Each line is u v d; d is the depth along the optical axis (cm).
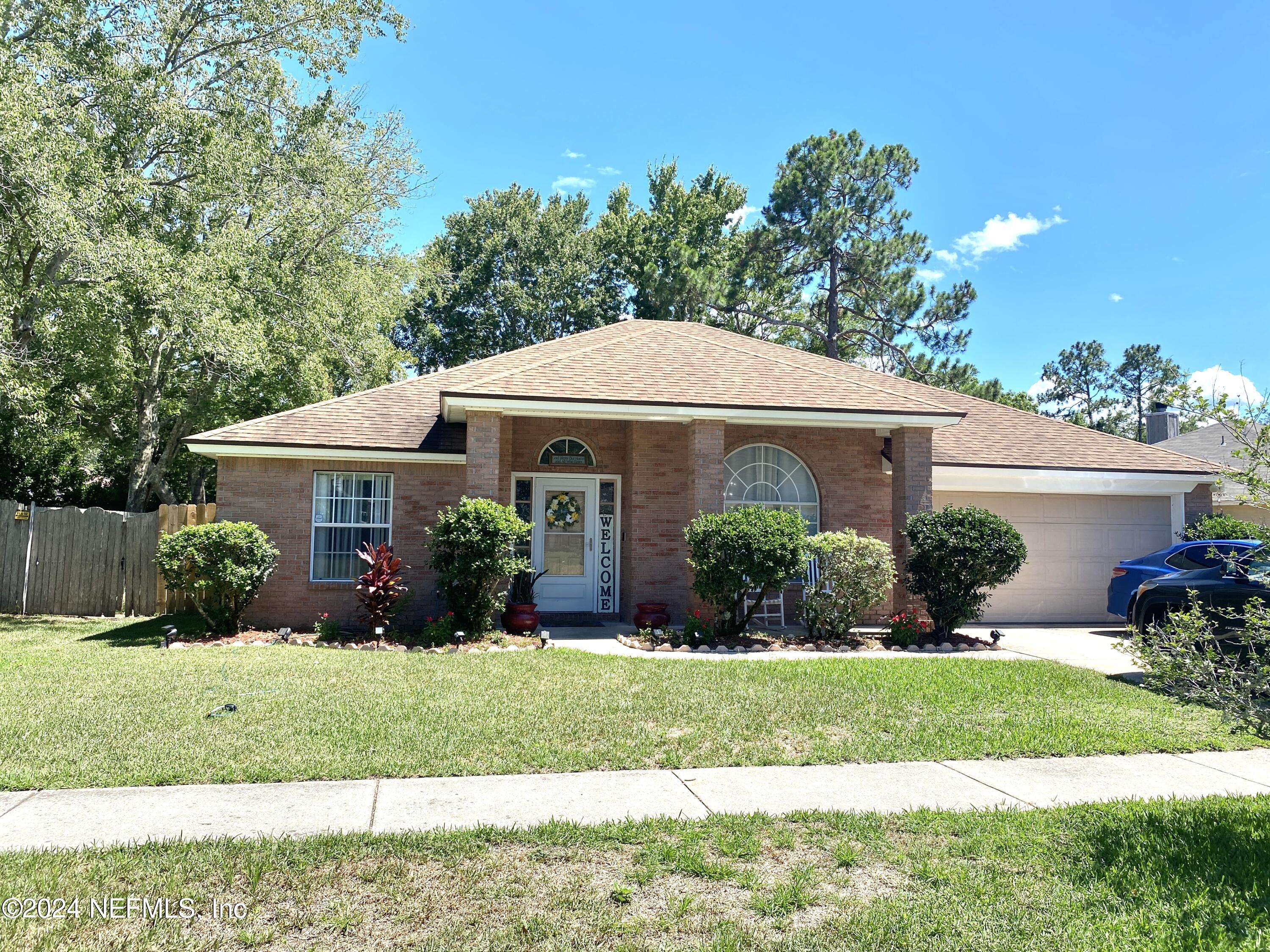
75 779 596
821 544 1314
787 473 1575
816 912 421
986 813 560
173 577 1268
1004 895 439
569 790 598
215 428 2322
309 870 457
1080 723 806
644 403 1325
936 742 734
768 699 878
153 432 2300
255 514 1395
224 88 2253
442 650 1169
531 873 459
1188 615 606
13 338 1855
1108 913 422
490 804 566
